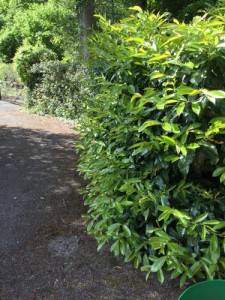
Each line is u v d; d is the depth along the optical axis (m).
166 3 6.73
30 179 3.81
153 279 2.09
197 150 1.75
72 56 6.99
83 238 2.55
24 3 14.41
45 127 6.48
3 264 2.25
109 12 6.63
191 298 1.57
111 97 2.23
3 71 10.17
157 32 2.08
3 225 2.76
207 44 1.64
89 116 3.20
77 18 6.60
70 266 2.22
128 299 1.93
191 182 1.93
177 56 1.68
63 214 2.95
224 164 1.79
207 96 1.54
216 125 1.59
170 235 2.03
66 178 3.84
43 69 7.48
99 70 2.82
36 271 2.18
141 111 1.93
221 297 1.62
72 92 6.80
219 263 1.96
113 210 2.27
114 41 2.39
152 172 2.03
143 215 2.12
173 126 1.69
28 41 12.79
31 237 2.58
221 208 1.92
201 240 1.90
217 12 2.20
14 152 4.87
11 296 1.96
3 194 3.39
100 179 2.44
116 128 2.14
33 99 8.02
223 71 1.67
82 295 1.97
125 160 2.12
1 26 16.94
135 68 2.12
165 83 1.80
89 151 2.87
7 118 7.21
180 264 1.92
